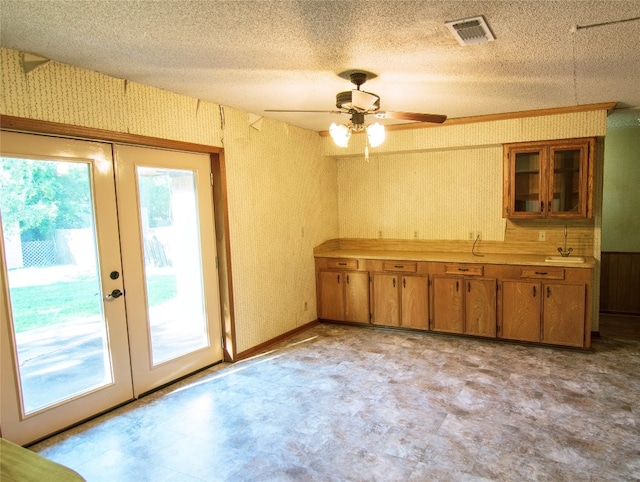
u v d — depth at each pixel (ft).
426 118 9.98
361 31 7.20
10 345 8.25
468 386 10.81
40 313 8.82
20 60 7.98
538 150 13.85
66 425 9.19
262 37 7.42
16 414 8.37
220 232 12.85
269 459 7.91
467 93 11.50
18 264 8.42
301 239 16.39
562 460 7.64
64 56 8.24
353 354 13.46
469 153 16.02
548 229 15.07
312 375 11.85
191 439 8.68
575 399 9.96
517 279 13.69
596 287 14.25
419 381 11.20
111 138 9.67
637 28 7.16
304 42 7.66
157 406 10.23
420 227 17.22
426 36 7.43
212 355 12.89
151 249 11.09
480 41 7.68
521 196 14.43
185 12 6.38
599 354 12.87
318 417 9.44
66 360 9.30
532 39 7.61
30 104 8.15
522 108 13.42
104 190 9.87
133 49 7.91
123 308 10.37
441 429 8.79
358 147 16.78
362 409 9.75
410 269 15.29
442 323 14.96
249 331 13.76
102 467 7.78
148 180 11.00
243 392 10.88
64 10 6.24
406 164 17.25
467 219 16.30
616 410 9.41
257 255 14.10
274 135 14.78
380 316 16.06
